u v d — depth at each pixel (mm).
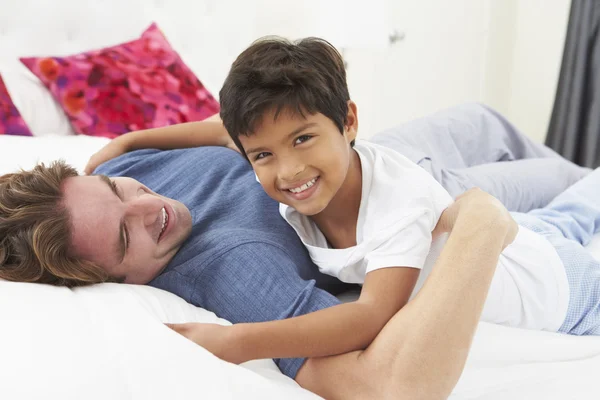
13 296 756
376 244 896
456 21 3295
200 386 675
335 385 789
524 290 1040
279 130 840
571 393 836
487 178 1526
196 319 871
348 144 935
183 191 1185
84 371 650
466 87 3451
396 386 741
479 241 792
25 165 1476
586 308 1055
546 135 3264
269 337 764
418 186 932
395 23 3104
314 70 858
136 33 2406
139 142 1384
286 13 2867
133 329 726
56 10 2221
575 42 3061
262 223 1021
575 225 1303
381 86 3207
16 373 628
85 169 1363
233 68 886
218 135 1378
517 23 3447
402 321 765
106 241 903
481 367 923
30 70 2008
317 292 868
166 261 988
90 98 1997
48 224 860
